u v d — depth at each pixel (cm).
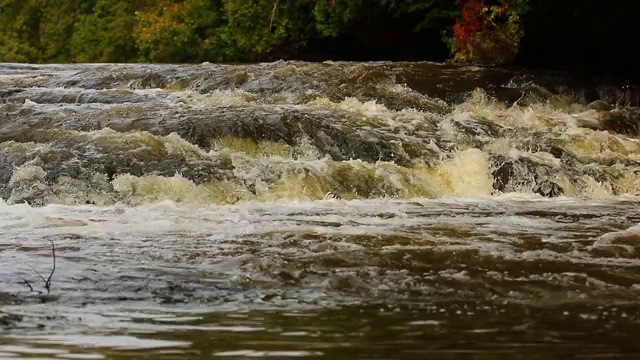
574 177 1127
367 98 1502
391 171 1056
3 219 771
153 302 455
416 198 1020
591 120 1439
